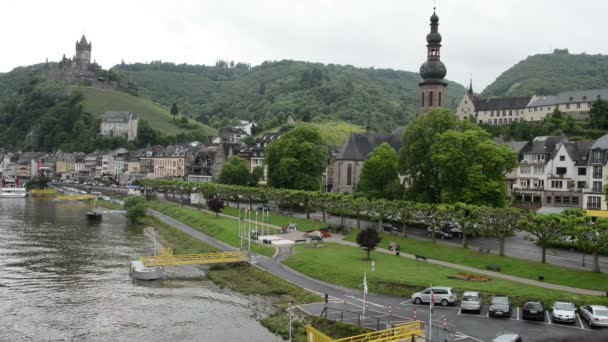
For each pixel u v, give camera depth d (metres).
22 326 74.38
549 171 158.62
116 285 95.50
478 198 116.19
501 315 66.69
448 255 100.75
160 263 102.31
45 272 104.69
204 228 151.75
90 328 73.44
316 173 179.62
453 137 120.38
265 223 150.25
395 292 80.56
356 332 63.81
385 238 118.25
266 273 96.50
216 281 97.62
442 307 72.62
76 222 177.00
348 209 129.62
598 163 144.25
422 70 186.50
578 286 78.31
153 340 68.62
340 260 99.69
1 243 134.12
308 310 74.00
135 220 179.50
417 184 132.00
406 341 58.44
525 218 92.19
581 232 82.75
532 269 87.25
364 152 190.25
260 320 75.31
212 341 67.81
